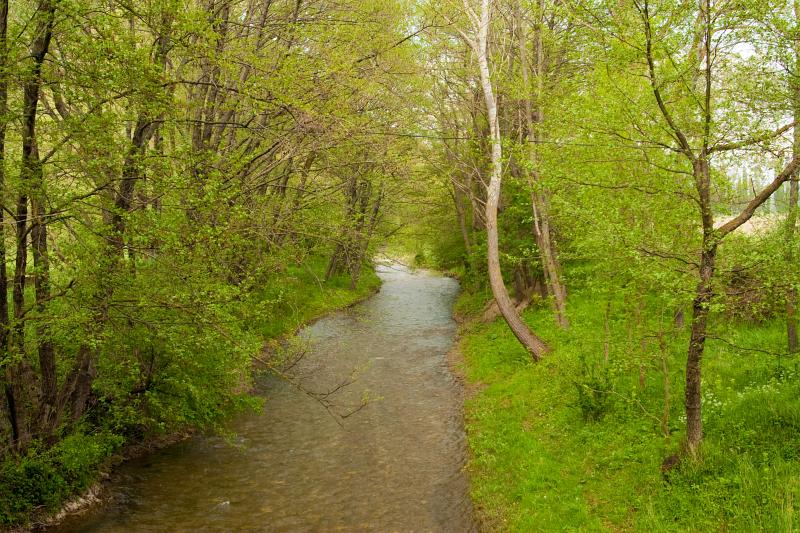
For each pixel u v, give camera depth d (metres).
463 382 16.47
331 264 31.98
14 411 8.79
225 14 13.09
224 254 10.46
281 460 11.49
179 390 11.77
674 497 7.54
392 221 28.62
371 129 14.24
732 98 7.46
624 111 7.79
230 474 10.84
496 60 18.19
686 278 7.36
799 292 7.08
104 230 8.22
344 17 14.98
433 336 22.92
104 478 10.31
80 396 9.95
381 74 15.21
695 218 7.83
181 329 9.37
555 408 11.96
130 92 7.80
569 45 10.14
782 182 7.02
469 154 22.73
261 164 14.21
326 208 15.46
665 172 7.97
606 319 12.11
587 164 9.23
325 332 23.39
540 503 8.73
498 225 21.88
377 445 12.22
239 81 10.79
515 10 16.28
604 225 7.77
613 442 9.62
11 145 8.76
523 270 22.31
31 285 9.91
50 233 9.44
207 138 14.30
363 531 8.80
